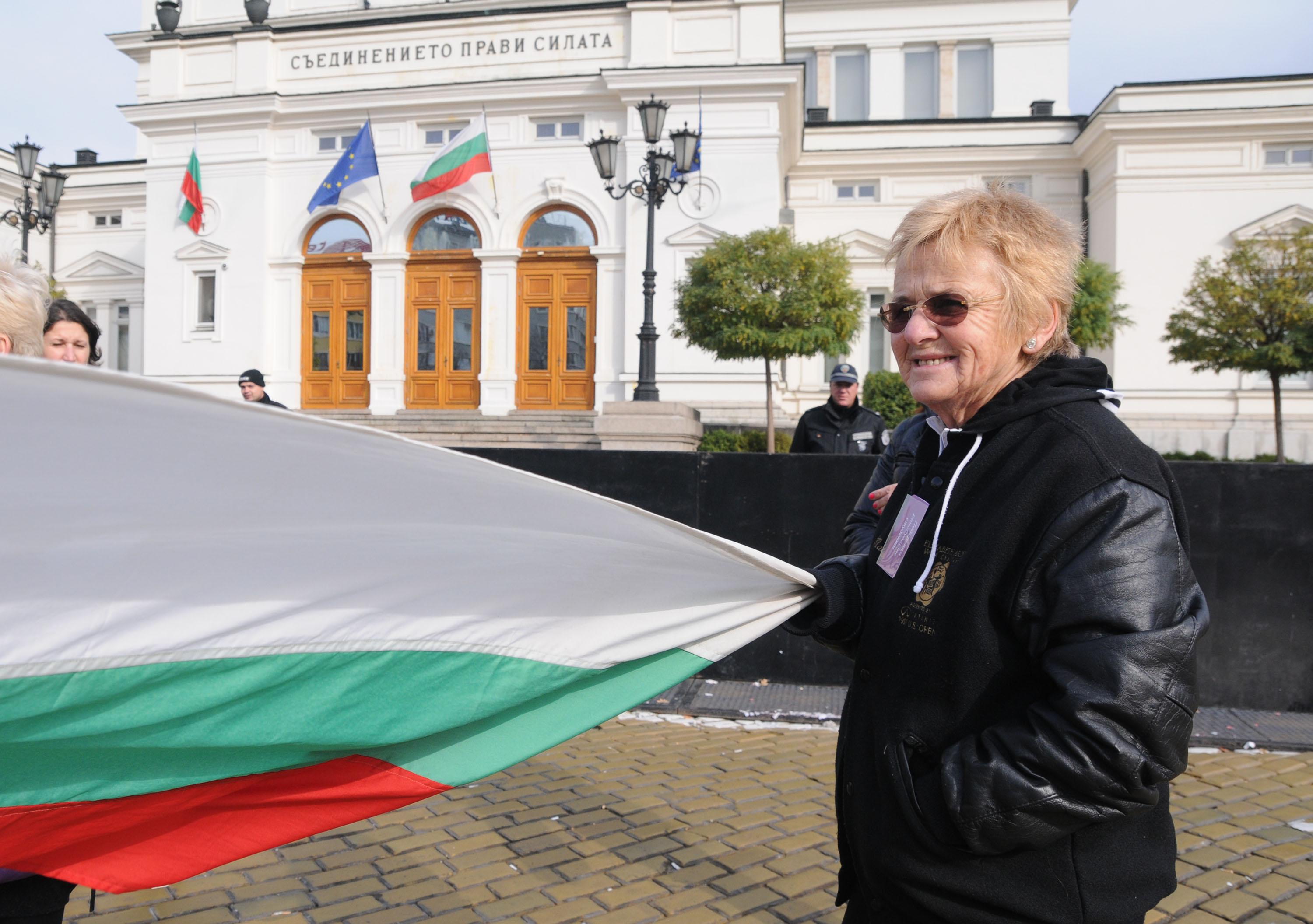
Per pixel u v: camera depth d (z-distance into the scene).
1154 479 1.24
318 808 1.43
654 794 3.83
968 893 1.24
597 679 1.54
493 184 19.27
